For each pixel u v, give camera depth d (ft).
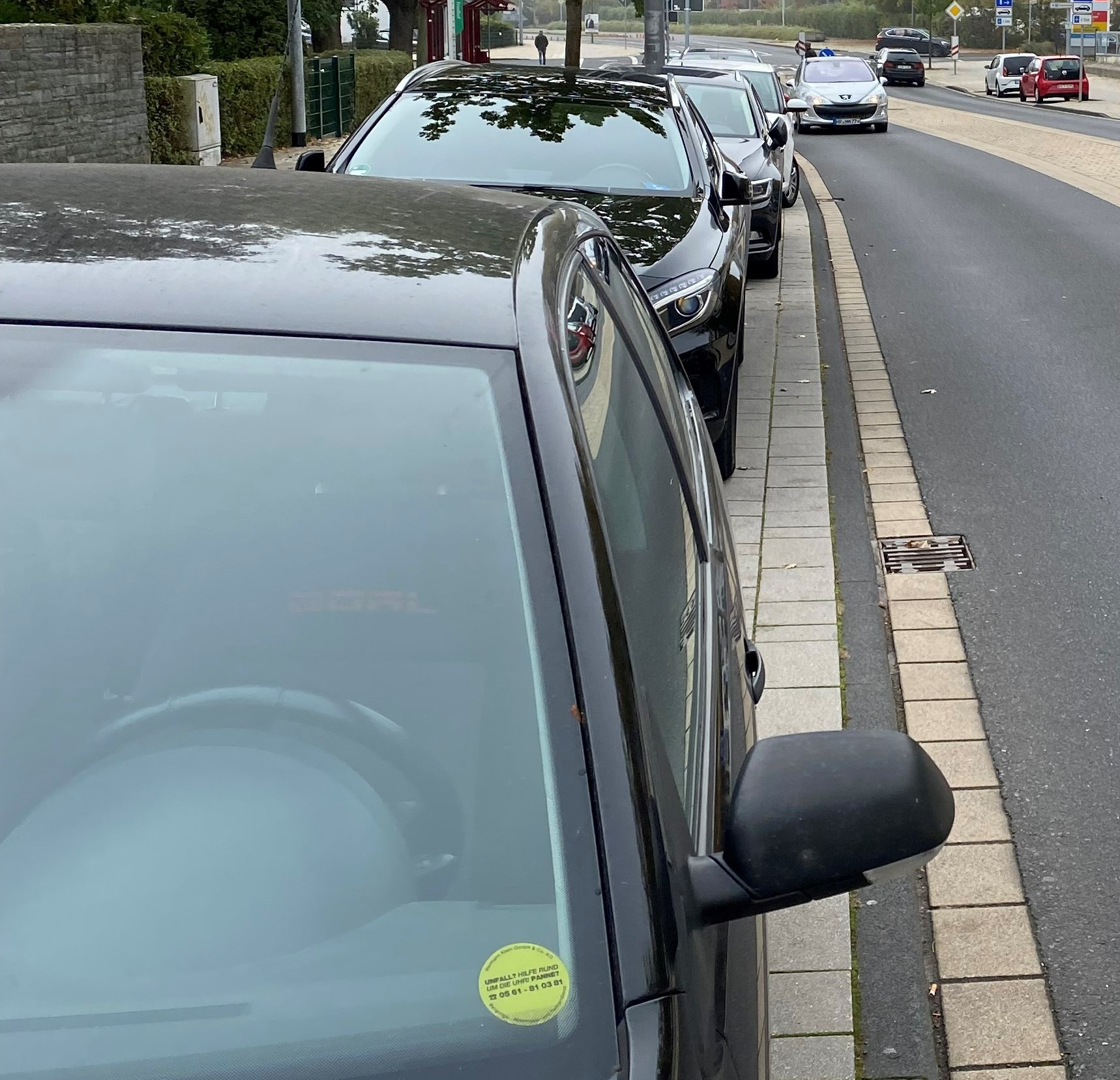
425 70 25.40
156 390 5.58
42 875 4.82
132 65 51.93
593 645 4.89
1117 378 28.37
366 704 5.07
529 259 6.52
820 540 18.94
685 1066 4.17
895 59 181.68
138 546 5.41
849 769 4.90
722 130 42.57
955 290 38.55
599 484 5.52
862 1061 9.41
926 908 11.09
